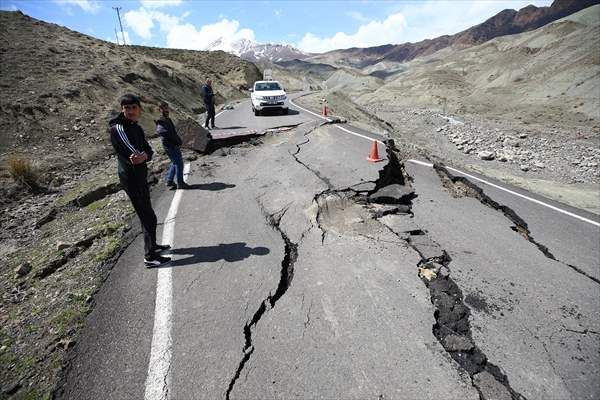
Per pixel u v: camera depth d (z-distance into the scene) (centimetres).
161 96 1923
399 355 285
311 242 466
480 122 3478
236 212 566
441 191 666
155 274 399
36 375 276
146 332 312
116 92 1548
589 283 393
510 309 345
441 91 7375
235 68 4972
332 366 274
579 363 286
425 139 2711
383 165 764
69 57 1716
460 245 461
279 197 621
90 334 313
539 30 8600
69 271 431
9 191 799
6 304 386
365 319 325
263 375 267
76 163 1016
